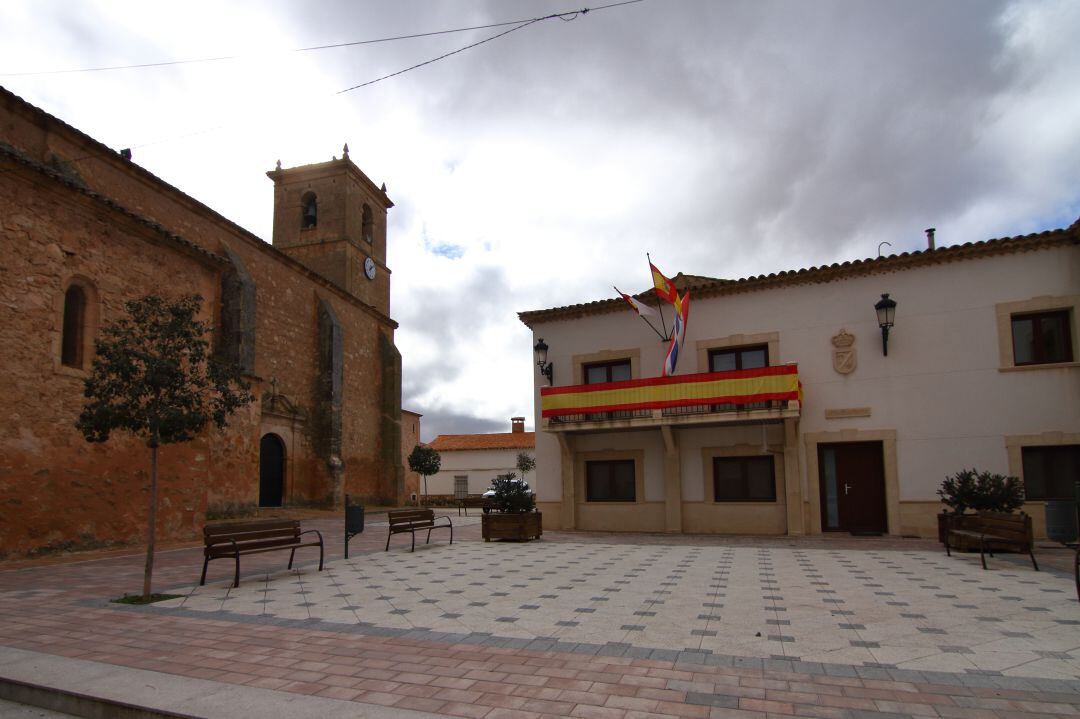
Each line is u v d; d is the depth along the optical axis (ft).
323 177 124.26
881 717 13.79
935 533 50.72
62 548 41.45
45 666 18.01
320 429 99.25
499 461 180.45
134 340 29.30
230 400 30.50
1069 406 48.39
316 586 31.04
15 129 59.21
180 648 19.86
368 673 17.20
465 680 16.55
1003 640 20.06
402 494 121.70
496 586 30.76
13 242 40.24
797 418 53.93
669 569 35.45
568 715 14.07
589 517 63.41
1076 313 48.88
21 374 39.96
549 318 67.51
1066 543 41.55
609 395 60.39
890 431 52.90
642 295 63.31
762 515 56.54
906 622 22.52
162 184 73.61
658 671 17.16
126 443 46.21
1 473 38.45
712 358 60.54
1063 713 13.98
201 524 51.75
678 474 59.62
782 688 15.71
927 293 53.11
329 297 107.34
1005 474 49.34
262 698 15.30
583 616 23.93
